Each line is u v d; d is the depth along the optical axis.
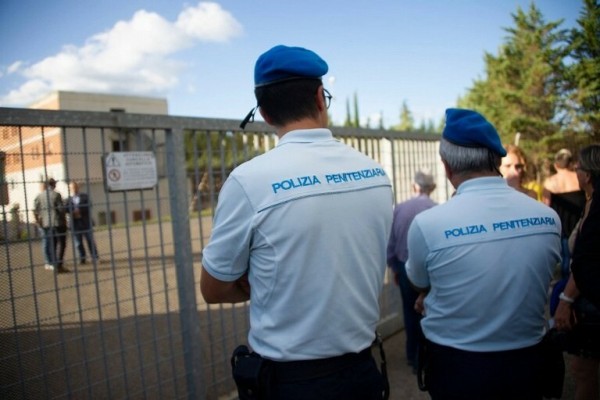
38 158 2.28
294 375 1.27
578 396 2.41
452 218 1.67
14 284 2.26
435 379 1.76
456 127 1.76
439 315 1.74
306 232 1.22
